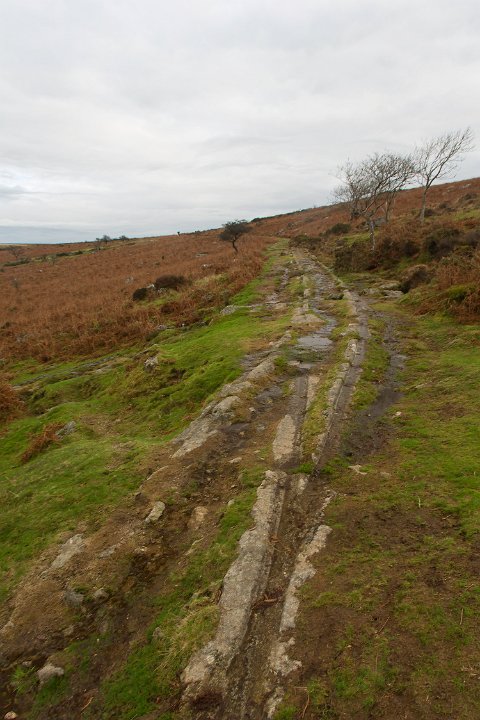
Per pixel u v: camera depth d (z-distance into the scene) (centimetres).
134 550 616
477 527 488
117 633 500
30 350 2328
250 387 1043
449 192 5812
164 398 1223
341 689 355
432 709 321
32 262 7825
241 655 414
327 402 891
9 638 532
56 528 709
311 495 636
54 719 429
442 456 652
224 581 498
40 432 1236
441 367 1023
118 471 829
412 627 389
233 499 653
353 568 477
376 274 2620
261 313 1916
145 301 2808
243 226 5109
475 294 1352
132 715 399
